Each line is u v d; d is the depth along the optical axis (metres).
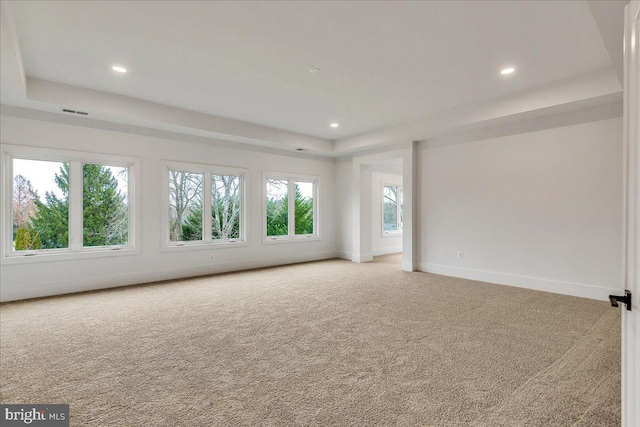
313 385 2.21
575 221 4.46
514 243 5.06
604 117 4.21
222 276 5.93
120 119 4.86
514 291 4.73
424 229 6.29
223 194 6.50
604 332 3.12
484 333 3.12
